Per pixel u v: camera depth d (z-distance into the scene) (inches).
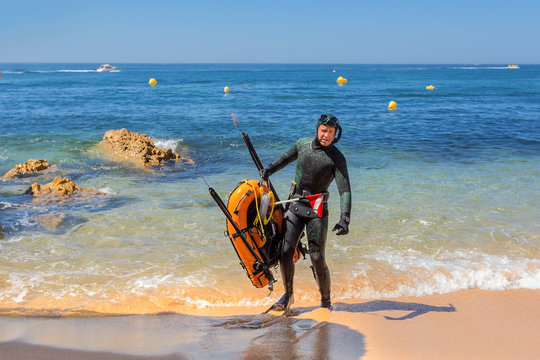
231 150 492.7
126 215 274.4
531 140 550.3
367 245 230.5
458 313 166.7
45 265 204.5
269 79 2871.6
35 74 3786.9
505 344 143.6
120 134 472.1
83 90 1545.3
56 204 294.4
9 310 162.6
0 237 236.2
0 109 848.3
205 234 245.8
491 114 868.6
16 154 448.5
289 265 159.6
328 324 156.0
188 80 2623.0
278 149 500.7
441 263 211.0
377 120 766.5
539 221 267.0
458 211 282.5
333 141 158.2
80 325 152.2
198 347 137.9
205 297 176.4
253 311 167.9
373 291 185.8
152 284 186.5
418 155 459.2
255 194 156.0
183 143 525.0
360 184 343.3
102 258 213.3
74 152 457.1
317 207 157.1
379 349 138.9
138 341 141.3
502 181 354.6
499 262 212.8
